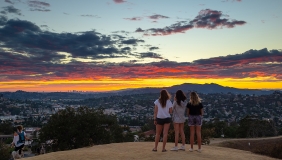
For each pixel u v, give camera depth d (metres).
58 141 26.25
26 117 150.50
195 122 10.44
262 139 35.34
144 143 13.99
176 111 10.48
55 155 10.57
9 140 56.09
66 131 25.83
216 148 13.59
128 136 34.31
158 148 11.62
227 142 29.38
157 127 10.38
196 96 10.37
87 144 25.38
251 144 29.22
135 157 9.59
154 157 9.44
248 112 139.25
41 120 135.12
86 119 26.53
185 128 24.39
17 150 13.32
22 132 13.48
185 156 9.59
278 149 14.65
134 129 88.25
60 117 26.55
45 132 25.70
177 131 10.52
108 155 10.09
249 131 55.12
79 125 26.02
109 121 29.56
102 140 27.27
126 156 9.81
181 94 10.43
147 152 10.43
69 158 9.83
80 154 10.41
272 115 128.50
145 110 165.25
